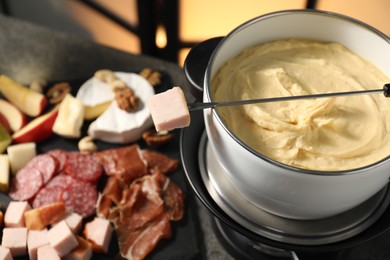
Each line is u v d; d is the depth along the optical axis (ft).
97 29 2.63
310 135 1.16
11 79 1.97
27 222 1.63
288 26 1.32
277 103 1.21
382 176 1.07
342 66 1.30
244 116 1.19
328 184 1.02
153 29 2.50
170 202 1.68
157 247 1.59
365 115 1.20
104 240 1.57
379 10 2.19
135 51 2.64
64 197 1.69
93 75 2.03
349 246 1.20
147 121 1.84
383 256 1.45
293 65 1.30
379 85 1.26
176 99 1.07
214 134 1.12
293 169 1.01
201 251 1.58
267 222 1.24
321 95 1.15
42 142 1.88
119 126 1.82
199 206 1.69
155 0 2.35
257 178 1.08
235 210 1.26
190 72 1.30
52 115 1.88
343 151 1.14
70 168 1.76
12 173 1.80
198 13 2.35
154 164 1.78
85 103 1.91
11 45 2.09
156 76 2.00
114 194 1.71
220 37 1.39
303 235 1.22
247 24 1.27
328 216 1.21
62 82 2.02
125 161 1.78
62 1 2.57
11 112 1.90
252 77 1.26
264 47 1.32
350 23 1.28
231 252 1.54
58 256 1.54
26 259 1.61
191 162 1.35
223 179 1.30
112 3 2.43
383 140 1.16
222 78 1.26
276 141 1.15
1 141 1.82
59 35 2.10
